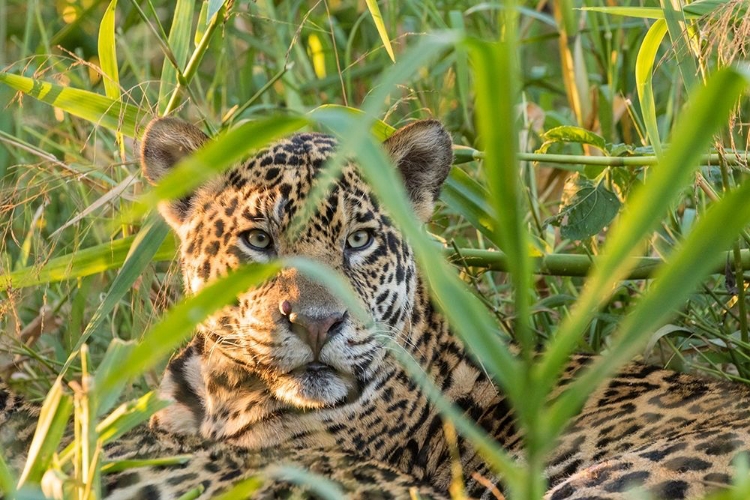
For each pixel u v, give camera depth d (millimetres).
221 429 9047
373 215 8992
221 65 13469
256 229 8758
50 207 12227
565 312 10688
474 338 4184
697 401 8562
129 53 12656
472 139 12508
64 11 14211
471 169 12422
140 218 9781
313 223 8648
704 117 3781
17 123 12078
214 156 4066
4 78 9430
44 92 9594
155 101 13016
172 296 10688
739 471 5316
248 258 8781
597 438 8547
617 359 4145
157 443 8508
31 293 10961
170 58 9664
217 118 13008
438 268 4117
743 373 9914
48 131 12641
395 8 12852
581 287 11500
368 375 8914
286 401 8789
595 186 9922
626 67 12875
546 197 12273
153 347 4227
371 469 8172
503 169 3947
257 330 8539
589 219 9812
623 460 7320
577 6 13344
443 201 10383
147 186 10695
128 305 11219
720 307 10695
